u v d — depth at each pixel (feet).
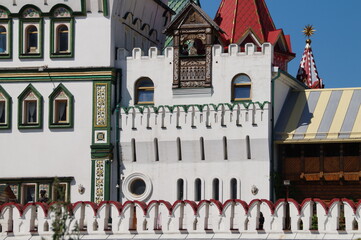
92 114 226.79
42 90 229.04
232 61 224.74
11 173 228.43
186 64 227.20
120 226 197.06
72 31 229.25
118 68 229.25
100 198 224.53
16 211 200.44
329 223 186.50
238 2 244.01
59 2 230.07
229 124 221.46
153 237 194.90
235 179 221.05
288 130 223.10
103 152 224.94
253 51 223.92
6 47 231.71
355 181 220.02
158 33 252.62
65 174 226.17
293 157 223.51
